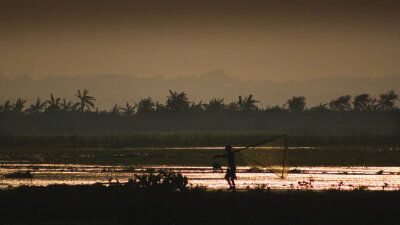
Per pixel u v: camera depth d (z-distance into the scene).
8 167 157.88
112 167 156.88
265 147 88.75
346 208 68.38
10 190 78.81
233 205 68.62
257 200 70.19
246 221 65.75
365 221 66.69
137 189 74.44
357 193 74.44
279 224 65.25
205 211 67.88
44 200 71.56
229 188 86.56
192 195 71.25
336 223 66.12
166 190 71.25
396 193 74.31
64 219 68.50
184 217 67.38
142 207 67.94
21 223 67.00
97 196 72.75
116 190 74.62
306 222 66.12
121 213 68.31
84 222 66.38
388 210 68.06
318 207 68.50
